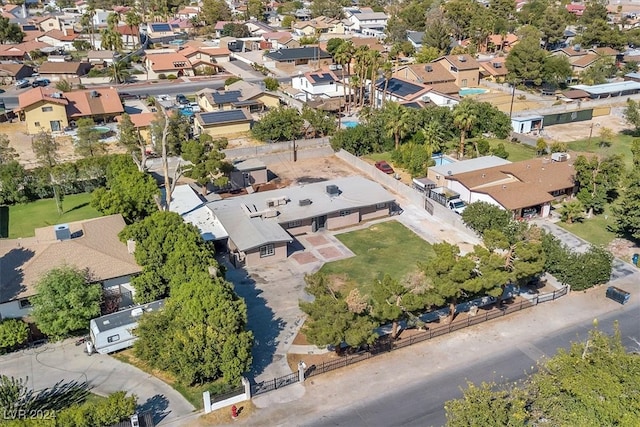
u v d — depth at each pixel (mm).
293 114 88562
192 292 39500
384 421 35594
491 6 186375
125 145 80875
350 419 35781
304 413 36281
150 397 37188
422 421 35562
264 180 74688
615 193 70125
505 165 71500
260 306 47969
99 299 42812
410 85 110562
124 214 56312
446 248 44094
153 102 107125
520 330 45125
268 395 37781
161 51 152500
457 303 48344
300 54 144625
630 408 28703
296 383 38875
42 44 153750
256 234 55188
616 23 183250
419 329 44750
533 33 155375
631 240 59812
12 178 67500
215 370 36719
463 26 168375
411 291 42312
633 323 46094
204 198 68625
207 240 54625
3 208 66875
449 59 119875
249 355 37406
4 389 33438
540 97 115625
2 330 40094
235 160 77312
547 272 52938
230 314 38062
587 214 65688
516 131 94938
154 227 47531
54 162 74438
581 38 149125
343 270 53688
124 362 40562
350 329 38406
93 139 78750
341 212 62188
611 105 110125
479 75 123625
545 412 30406
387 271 53406
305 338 43688
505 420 29172
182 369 36000
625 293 48625
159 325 38500
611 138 90938
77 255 45344
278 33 170875
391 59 143750
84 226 50375
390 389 38469
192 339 36688
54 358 40875
